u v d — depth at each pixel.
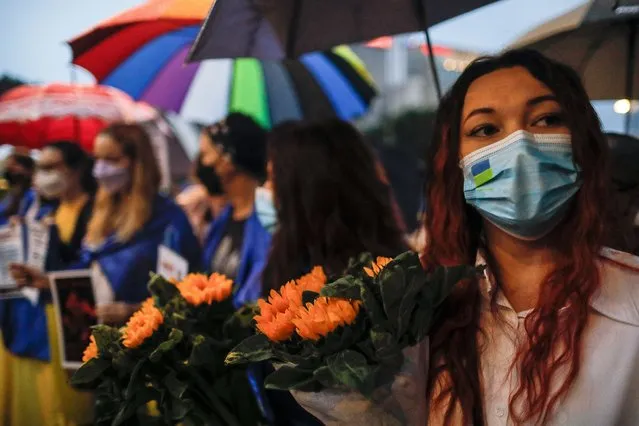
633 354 1.05
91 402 2.86
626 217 1.45
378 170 1.78
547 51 1.66
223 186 2.75
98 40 2.56
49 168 2.89
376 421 1.02
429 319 1.05
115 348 1.17
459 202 1.24
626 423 1.06
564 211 1.15
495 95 1.15
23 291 2.84
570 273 1.11
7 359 2.86
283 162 1.70
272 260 1.68
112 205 2.79
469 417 1.13
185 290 1.28
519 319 1.15
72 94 3.22
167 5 2.12
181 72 3.13
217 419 1.24
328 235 1.62
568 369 1.07
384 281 0.98
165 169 3.86
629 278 1.11
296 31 1.51
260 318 1.07
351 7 1.50
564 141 1.12
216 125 2.71
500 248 1.19
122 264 2.70
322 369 0.97
